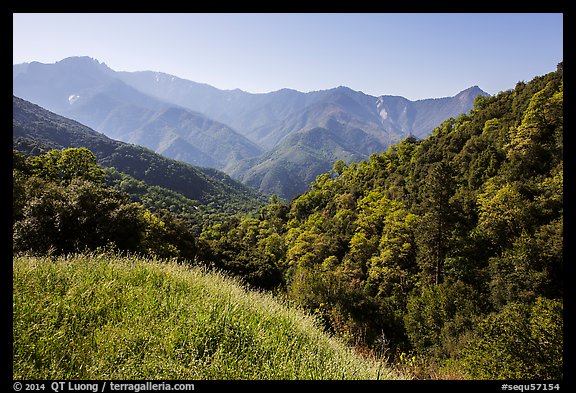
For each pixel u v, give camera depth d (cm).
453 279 3334
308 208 9562
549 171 4106
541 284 2509
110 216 1598
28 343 347
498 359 946
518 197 3484
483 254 3462
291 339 545
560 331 916
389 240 4616
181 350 395
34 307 416
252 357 426
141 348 393
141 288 570
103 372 333
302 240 6278
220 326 475
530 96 6156
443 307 2766
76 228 1459
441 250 3781
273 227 8900
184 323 459
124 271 662
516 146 4747
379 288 4106
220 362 383
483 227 3622
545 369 850
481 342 1122
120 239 1587
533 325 1004
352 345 734
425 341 2647
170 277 675
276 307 695
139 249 1634
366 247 5072
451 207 3872
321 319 820
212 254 3909
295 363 435
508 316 1173
